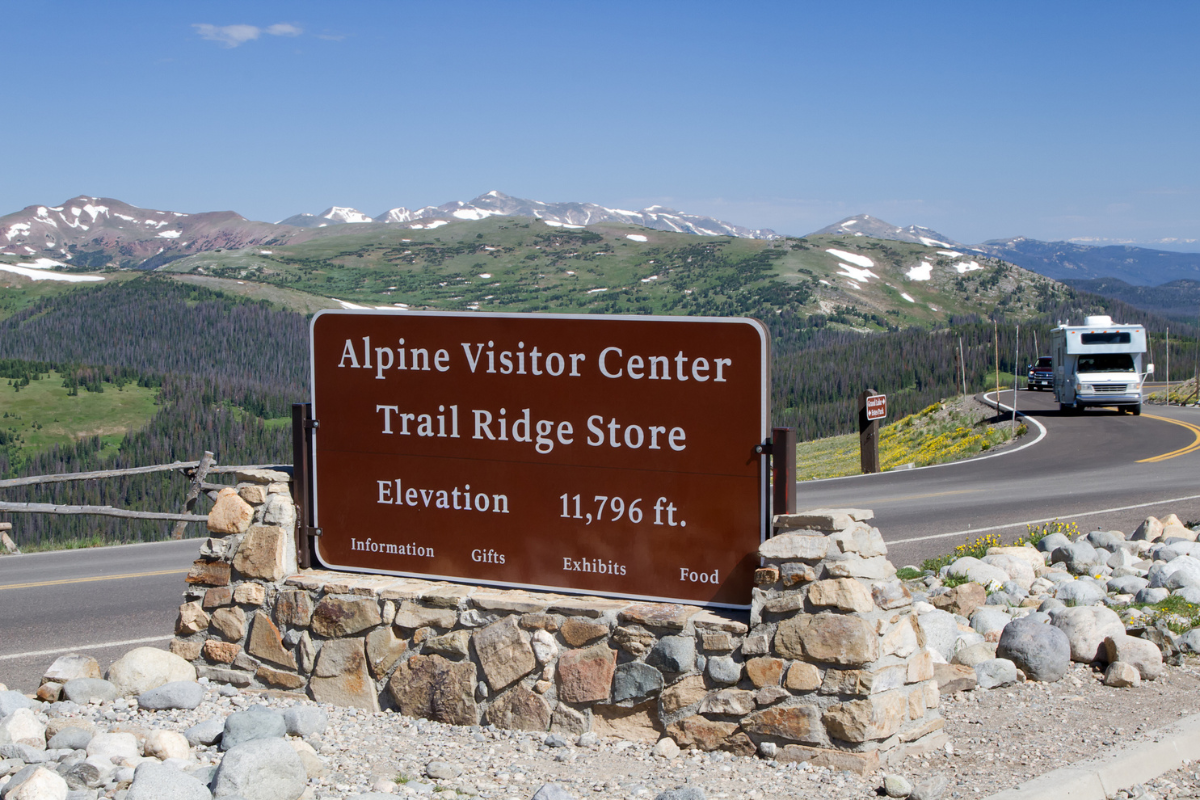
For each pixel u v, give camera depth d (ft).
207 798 12.03
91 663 18.93
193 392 539.70
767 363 15.74
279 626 18.29
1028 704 17.08
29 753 14.23
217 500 19.34
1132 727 15.58
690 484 16.25
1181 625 21.71
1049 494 54.08
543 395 17.30
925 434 129.18
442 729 16.25
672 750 14.76
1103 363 118.01
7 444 493.77
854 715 13.78
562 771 14.15
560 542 17.20
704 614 15.49
